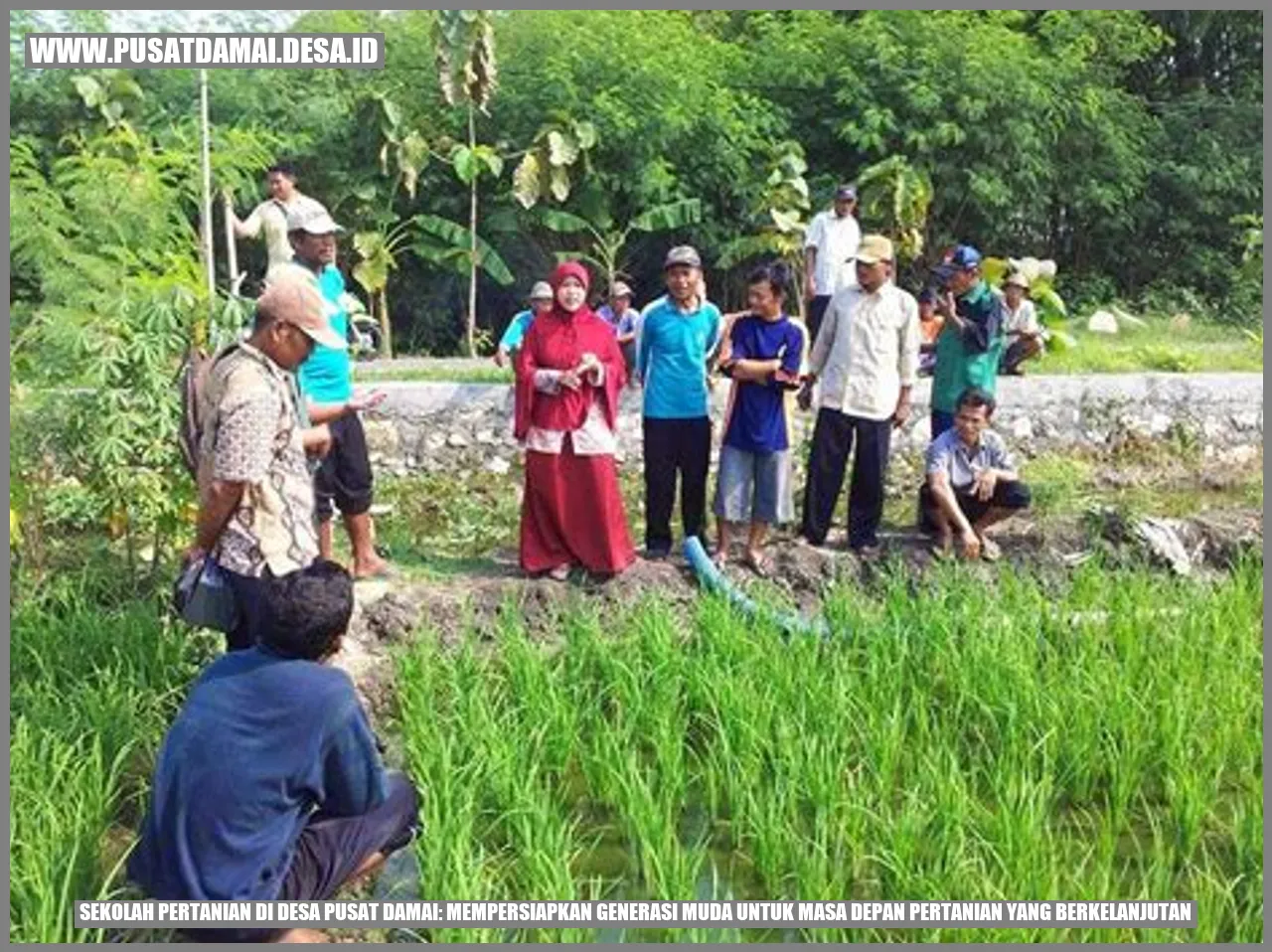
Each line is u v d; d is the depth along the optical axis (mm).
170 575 7121
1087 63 20141
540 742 5469
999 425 11359
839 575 8031
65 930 4348
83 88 15555
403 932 4453
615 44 18109
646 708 5867
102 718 5461
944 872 4586
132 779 5426
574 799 5488
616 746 5355
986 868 4715
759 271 7738
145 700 5832
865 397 8055
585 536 7723
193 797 4238
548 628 7359
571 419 7613
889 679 6141
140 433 6605
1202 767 5406
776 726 5645
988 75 18422
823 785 5047
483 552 8719
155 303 6582
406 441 10844
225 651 6344
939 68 18641
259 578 5031
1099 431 11500
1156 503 10312
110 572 7191
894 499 10375
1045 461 11016
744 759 5391
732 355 7828
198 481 5047
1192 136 21000
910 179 16453
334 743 4305
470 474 10859
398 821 4641
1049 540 8414
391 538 8930
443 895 4414
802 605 7793
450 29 15523
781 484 7910
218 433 4863
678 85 17812
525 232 18344
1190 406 11664
